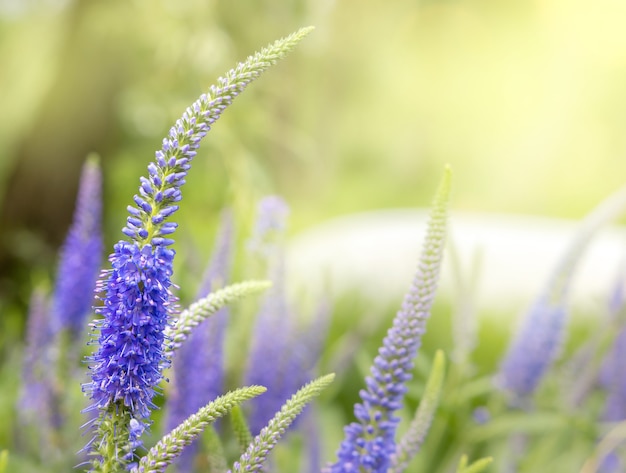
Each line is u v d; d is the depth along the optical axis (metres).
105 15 1.65
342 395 1.14
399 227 1.53
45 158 1.81
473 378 1.20
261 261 0.73
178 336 0.48
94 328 0.45
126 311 0.44
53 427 0.74
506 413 0.85
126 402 0.44
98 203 0.76
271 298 0.70
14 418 0.77
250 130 1.20
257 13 1.28
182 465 0.64
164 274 0.44
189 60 1.18
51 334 0.77
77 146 1.80
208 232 1.17
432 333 1.28
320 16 1.33
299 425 0.72
